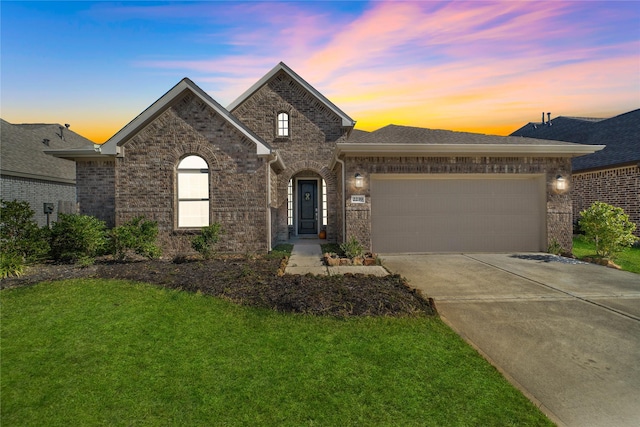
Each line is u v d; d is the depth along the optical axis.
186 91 10.02
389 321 4.73
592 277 7.44
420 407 2.88
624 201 13.04
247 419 2.75
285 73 13.97
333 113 13.89
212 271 7.30
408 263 9.02
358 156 10.31
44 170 16.12
